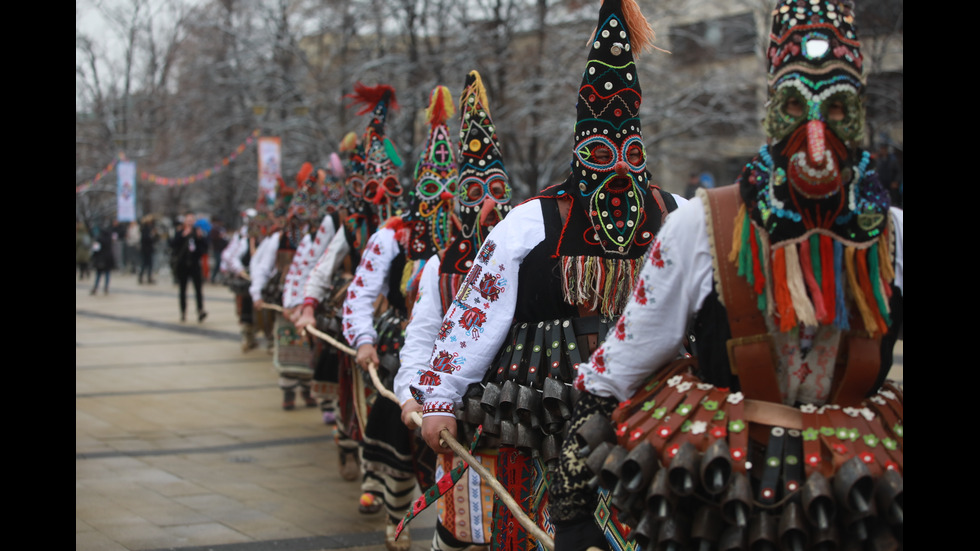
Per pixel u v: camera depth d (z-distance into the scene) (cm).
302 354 859
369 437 462
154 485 602
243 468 653
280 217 1009
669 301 211
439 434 292
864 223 194
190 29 3098
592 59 283
